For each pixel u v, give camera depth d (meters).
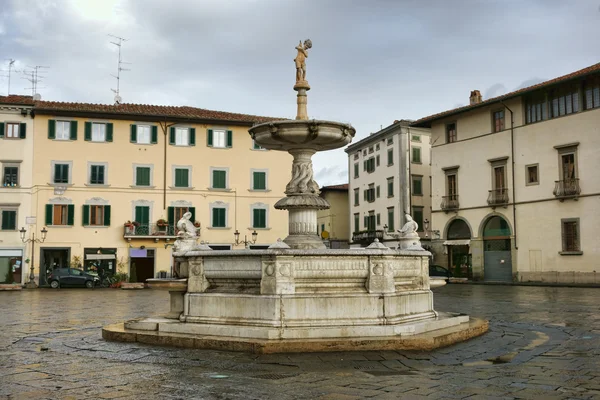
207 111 51.06
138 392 6.53
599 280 38.50
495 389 6.69
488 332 11.95
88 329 13.23
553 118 41.88
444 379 7.24
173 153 47.88
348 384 6.95
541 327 13.13
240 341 9.23
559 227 41.19
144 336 10.33
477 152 47.84
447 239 50.84
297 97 13.49
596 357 8.89
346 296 9.98
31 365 8.23
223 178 48.72
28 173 45.22
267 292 9.88
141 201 47.00
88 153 46.31
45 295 32.53
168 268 46.94
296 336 9.47
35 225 45.00
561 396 6.34
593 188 39.19
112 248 46.19
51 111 45.44
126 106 48.75
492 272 46.28
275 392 6.53
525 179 43.75
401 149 58.06
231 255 10.40
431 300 11.78
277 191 49.62
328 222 73.19
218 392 6.53
